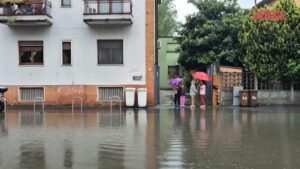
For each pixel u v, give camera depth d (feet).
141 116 64.49
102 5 82.58
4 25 84.48
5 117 63.57
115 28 83.66
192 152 33.73
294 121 56.03
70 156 32.27
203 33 102.42
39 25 83.41
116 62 84.38
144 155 32.50
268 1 111.04
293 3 83.56
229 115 64.64
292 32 82.33
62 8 84.02
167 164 29.30
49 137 42.14
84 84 84.12
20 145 37.37
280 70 83.35
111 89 84.17
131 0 83.10
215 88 84.43
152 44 83.56
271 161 30.40
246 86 85.20
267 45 82.84
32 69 84.48
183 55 104.78
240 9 107.04
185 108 78.38
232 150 34.65
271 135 43.21
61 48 84.28
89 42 83.92
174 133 44.83
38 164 29.53
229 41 97.40
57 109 78.18
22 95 84.89
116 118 61.52
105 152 33.81
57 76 84.23
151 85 83.56
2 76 84.74
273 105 83.15
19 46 84.84
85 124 53.78
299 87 84.79
